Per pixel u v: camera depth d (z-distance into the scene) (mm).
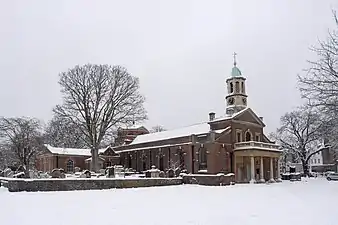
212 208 20203
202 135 66562
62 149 85375
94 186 44625
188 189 41625
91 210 19609
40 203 24141
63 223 14875
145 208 20531
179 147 69938
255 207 20484
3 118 68875
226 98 74062
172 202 24500
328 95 22828
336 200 24641
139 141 83375
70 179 42812
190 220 15383
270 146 66938
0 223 15023
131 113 67312
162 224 14391
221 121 67750
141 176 62656
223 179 53719
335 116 23703
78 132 72000
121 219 15883
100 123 65562
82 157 85688
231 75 74375
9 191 39344
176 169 65250
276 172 67750
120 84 66812
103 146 93625
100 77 65688
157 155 75062
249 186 48562
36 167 85062
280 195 30391
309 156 89375
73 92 64938
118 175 66250
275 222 14562
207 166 63438
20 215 17516
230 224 14203
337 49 23000
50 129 95500
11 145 69438
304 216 16188
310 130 86438
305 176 88625
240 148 64250
